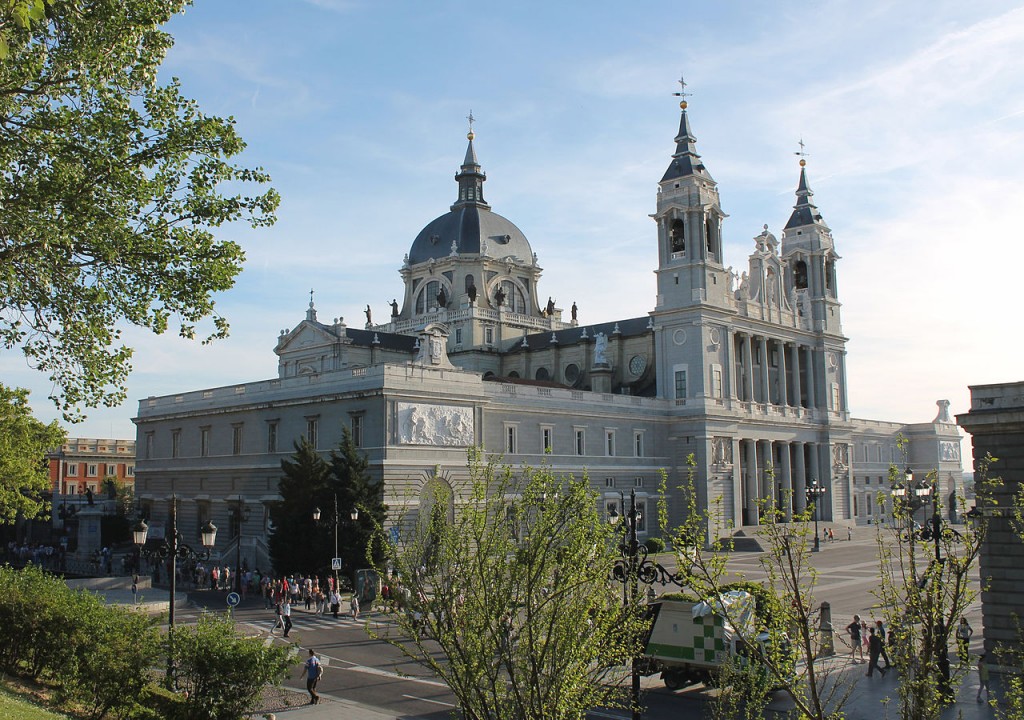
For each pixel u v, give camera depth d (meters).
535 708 19.80
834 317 131.88
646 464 103.94
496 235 133.62
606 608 22.09
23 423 56.19
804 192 133.88
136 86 31.70
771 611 20.08
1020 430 39.75
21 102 30.14
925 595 19.25
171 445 102.31
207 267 32.16
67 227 29.66
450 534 21.64
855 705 35.91
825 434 126.50
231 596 46.41
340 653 47.12
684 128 111.44
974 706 35.72
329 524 67.75
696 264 107.38
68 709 29.42
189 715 28.73
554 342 122.12
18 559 93.44
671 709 36.19
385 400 75.81
